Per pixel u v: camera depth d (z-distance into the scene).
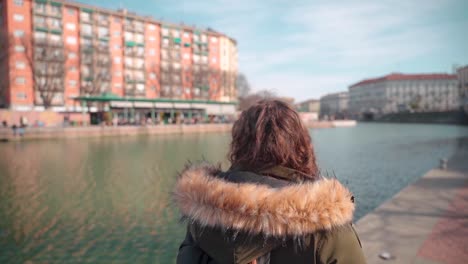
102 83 57.12
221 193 0.98
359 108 133.12
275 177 1.07
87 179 12.27
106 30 58.56
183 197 1.10
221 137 36.62
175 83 67.38
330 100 157.75
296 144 1.11
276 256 0.97
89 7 55.78
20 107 47.28
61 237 6.50
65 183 11.55
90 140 31.58
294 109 1.20
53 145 26.17
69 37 53.69
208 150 22.53
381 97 118.25
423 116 88.38
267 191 0.95
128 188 10.73
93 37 56.31
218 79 72.38
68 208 8.45
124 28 60.91
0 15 49.31
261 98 1.27
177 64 69.50
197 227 1.07
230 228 0.95
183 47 70.62
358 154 21.14
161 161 16.98
